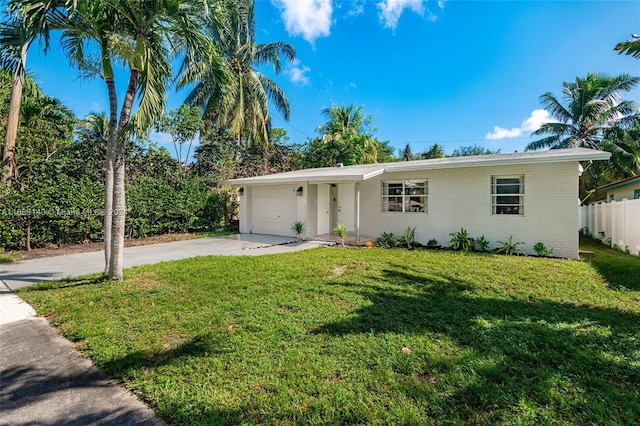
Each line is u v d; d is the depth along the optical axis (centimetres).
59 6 448
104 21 494
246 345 307
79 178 1027
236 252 862
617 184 1377
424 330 339
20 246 887
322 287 496
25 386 249
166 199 1228
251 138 1989
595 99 1662
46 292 485
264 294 464
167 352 297
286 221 1216
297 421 207
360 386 242
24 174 920
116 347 307
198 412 215
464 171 920
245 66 1864
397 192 1054
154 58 541
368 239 1072
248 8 1792
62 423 209
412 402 223
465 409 216
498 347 299
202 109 1858
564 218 782
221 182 1304
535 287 496
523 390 235
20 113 1105
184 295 462
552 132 1817
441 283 520
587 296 450
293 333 333
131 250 908
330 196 1292
